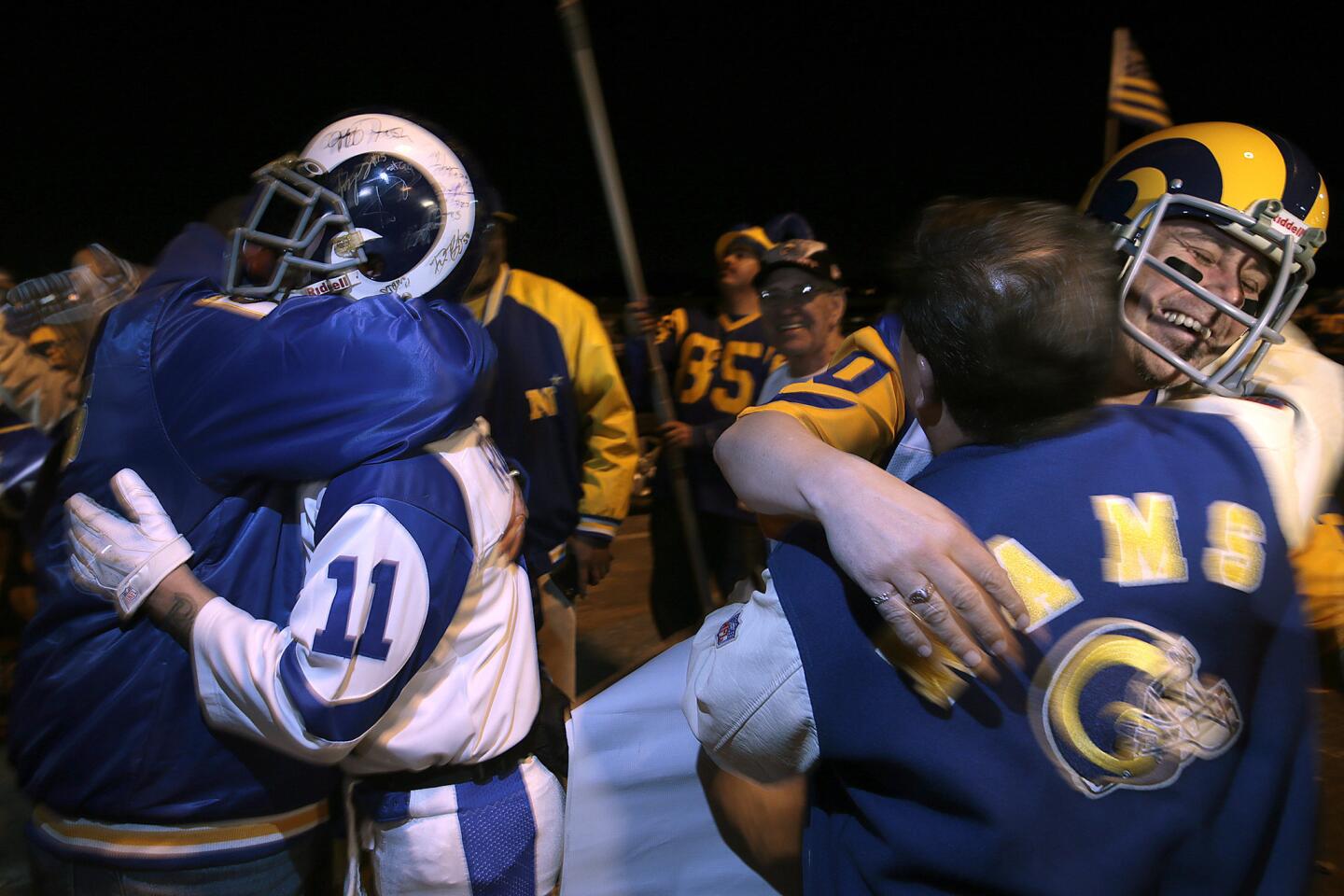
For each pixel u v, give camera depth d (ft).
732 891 3.97
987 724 2.78
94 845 4.40
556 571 9.39
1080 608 2.81
